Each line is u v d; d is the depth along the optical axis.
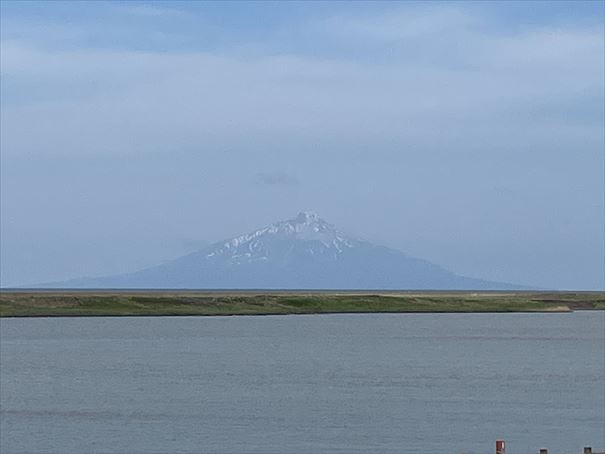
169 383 138.38
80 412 108.94
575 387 134.00
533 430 96.69
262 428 97.81
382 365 166.75
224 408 112.12
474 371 156.62
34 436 93.69
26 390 129.88
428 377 147.25
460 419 103.69
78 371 155.62
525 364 169.25
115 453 85.69
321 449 86.88
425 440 91.19
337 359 178.25
